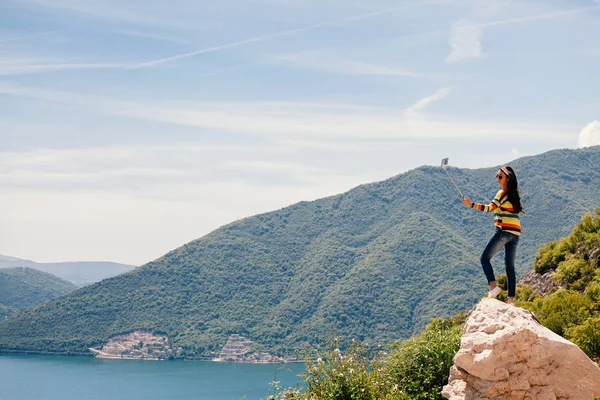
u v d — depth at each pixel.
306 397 12.35
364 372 12.74
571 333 22.91
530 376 9.13
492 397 9.25
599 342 20.44
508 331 9.29
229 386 175.88
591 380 9.02
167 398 159.38
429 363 13.26
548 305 28.09
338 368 12.62
